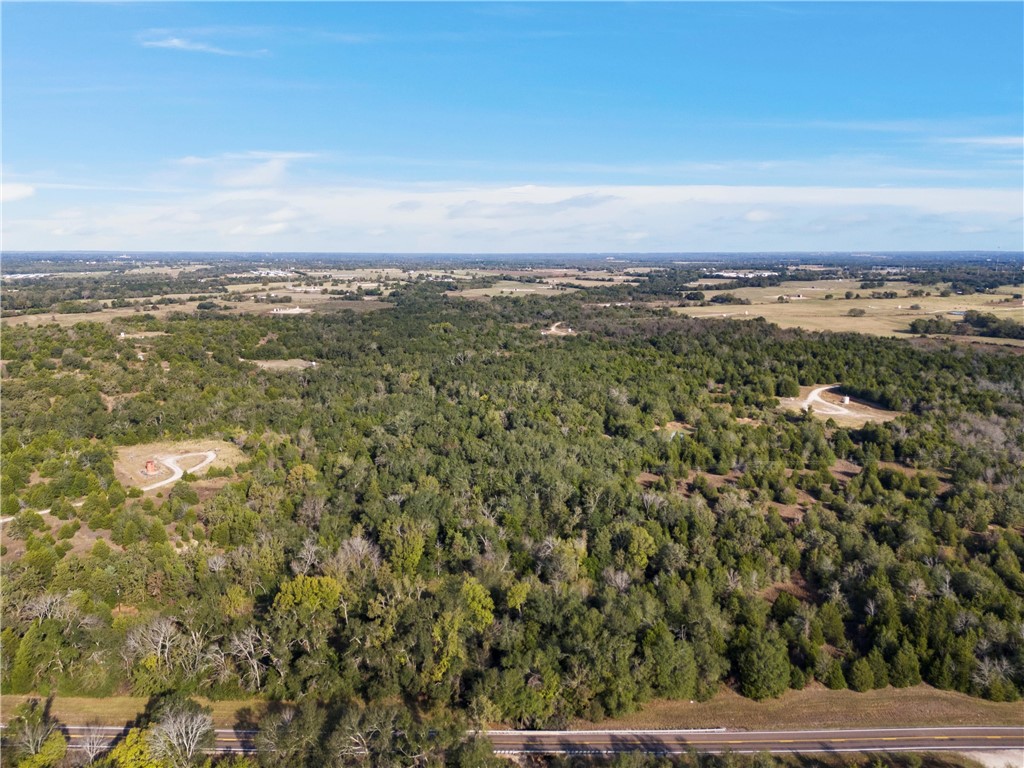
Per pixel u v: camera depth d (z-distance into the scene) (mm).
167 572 74625
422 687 63219
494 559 78500
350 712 56812
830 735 59469
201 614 68188
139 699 63188
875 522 87500
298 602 67875
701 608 69000
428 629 65375
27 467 100062
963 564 78750
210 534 85688
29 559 73500
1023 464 105125
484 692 60688
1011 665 64188
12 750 56250
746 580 75875
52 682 64062
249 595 74500
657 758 55312
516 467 100062
